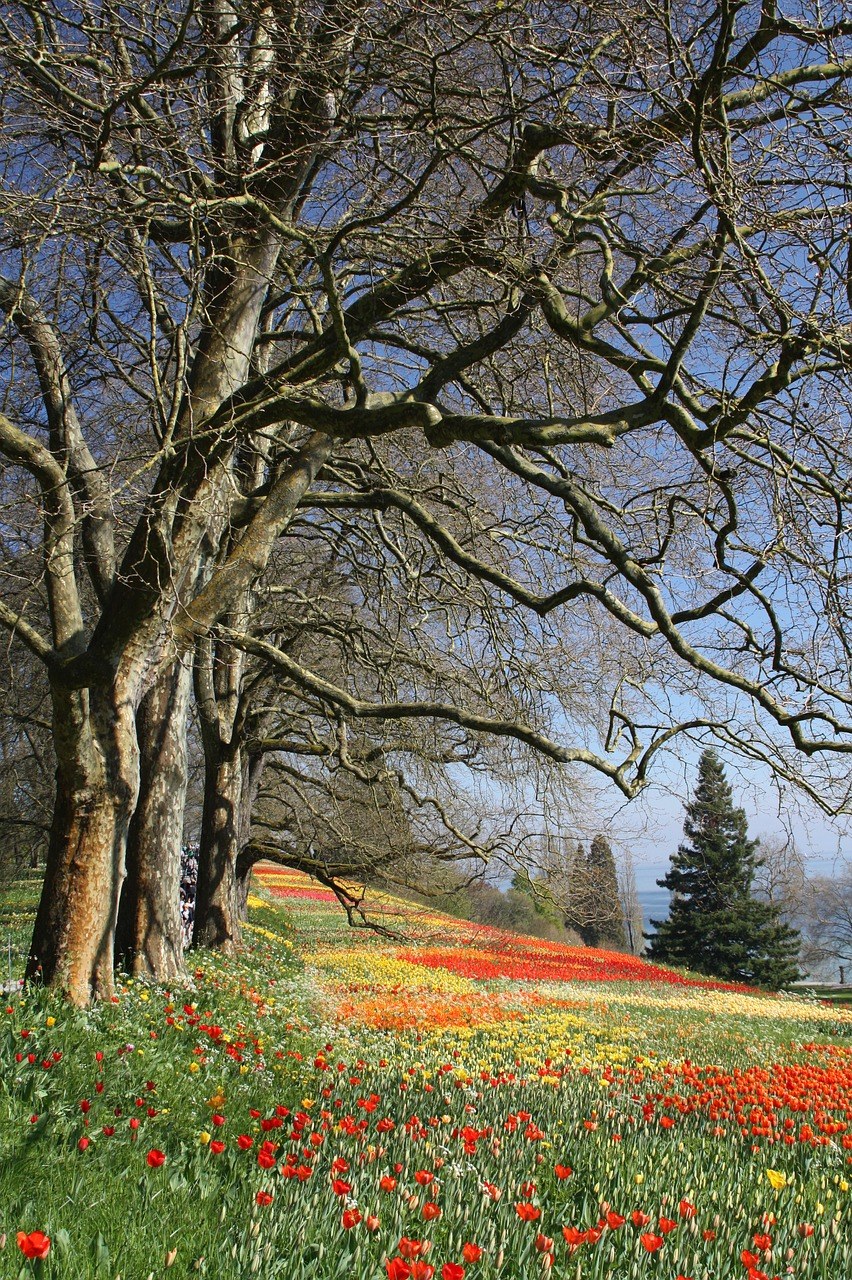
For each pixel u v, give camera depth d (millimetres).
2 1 6906
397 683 13625
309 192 10070
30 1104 4691
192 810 34594
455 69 7590
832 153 6059
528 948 32250
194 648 9234
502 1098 7035
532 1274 3715
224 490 9367
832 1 6324
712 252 6879
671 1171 5348
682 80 6426
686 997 23453
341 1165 4352
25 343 8766
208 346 9273
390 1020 13023
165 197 7660
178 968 11312
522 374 9953
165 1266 3314
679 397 7086
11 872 22047
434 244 8375
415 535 12672
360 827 18281
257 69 7562
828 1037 17859
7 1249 3252
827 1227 4617
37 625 12953
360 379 7508
